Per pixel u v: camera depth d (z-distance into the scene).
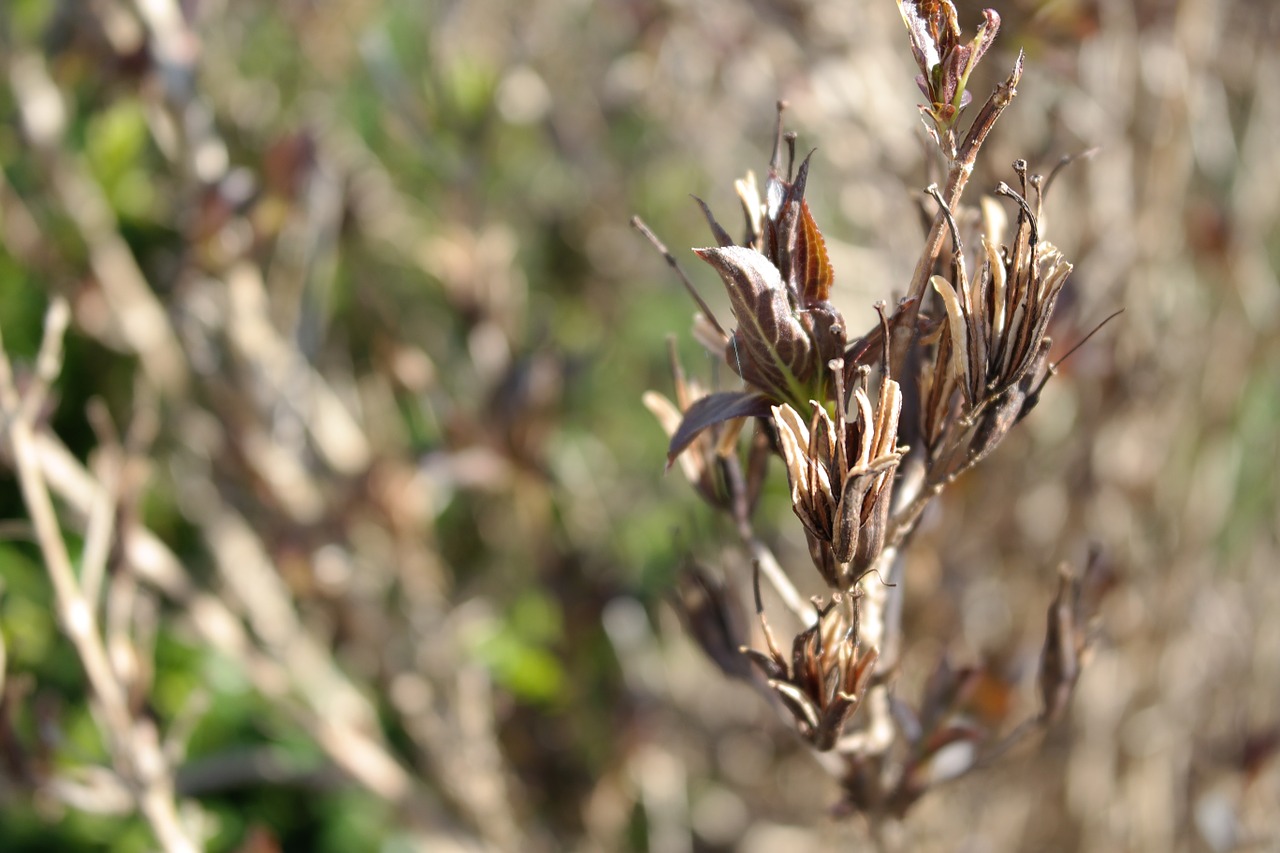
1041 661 0.34
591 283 0.77
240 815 0.68
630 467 0.76
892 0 0.54
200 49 0.51
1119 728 0.56
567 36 0.72
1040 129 0.47
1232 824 0.50
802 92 0.51
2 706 0.38
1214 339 0.58
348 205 0.61
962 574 0.49
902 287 0.49
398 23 0.69
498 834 0.58
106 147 0.57
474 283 0.56
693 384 0.32
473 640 0.58
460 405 0.57
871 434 0.29
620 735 0.63
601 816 0.64
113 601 0.39
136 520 0.40
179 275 0.51
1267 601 0.62
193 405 0.56
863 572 0.30
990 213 0.30
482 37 0.67
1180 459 0.58
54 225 0.57
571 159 0.69
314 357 0.59
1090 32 0.41
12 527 0.38
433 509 0.60
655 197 0.77
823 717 0.31
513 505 0.65
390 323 0.60
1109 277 0.49
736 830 0.74
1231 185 0.65
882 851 0.34
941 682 0.33
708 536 0.67
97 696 0.39
